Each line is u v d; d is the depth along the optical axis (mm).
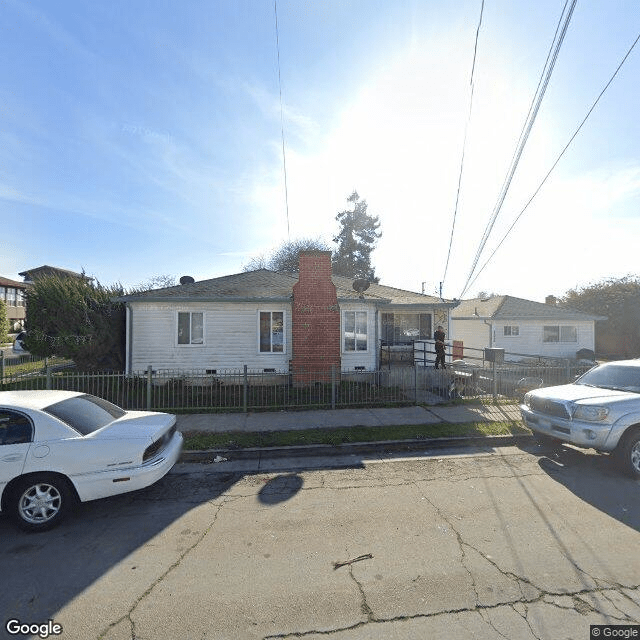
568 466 5703
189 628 2500
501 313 20844
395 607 2668
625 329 27172
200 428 7484
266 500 4574
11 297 44125
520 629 2441
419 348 15680
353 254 42844
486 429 7332
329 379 11898
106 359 12891
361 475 5395
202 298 12352
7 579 3057
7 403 4164
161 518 4125
